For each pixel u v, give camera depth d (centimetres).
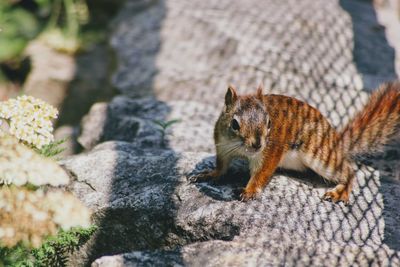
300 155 966
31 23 2019
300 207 912
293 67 1402
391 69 1439
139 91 1459
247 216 880
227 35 1544
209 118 1259
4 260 838
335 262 800
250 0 1714
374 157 1109
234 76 1391
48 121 872
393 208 937
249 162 937
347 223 891
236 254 817
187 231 896
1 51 1892
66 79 1769
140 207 930
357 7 1731
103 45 1950
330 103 1277
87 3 2091
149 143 1159
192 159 1026
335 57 1467
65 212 753
